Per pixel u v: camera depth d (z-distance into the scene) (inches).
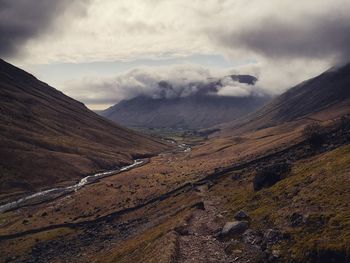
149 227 4030.5
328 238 1689.2
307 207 2160.4
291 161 4584.2
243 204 3041.3
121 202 6269.7
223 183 4845.0
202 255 2068.2
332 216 1883.6
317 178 2630.4
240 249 2062.0
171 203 4972.9
